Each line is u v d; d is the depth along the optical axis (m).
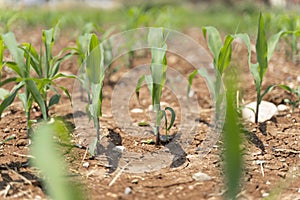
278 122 2.92
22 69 2.20
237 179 0.77
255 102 3.19
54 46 5.85
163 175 2.13
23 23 8.35
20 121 2.88
